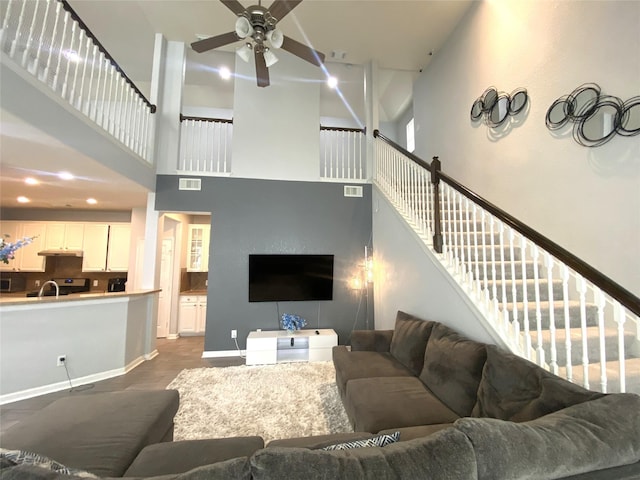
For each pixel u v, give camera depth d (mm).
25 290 5980
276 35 2570
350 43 4941
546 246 1722
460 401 1826
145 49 5051
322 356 4047
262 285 4477
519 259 2984
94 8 4211
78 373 3293
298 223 4730
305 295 4574
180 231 5738
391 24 4570
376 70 5328
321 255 4660
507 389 1556
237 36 2713
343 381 2529
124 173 3578
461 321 2465
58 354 3174
